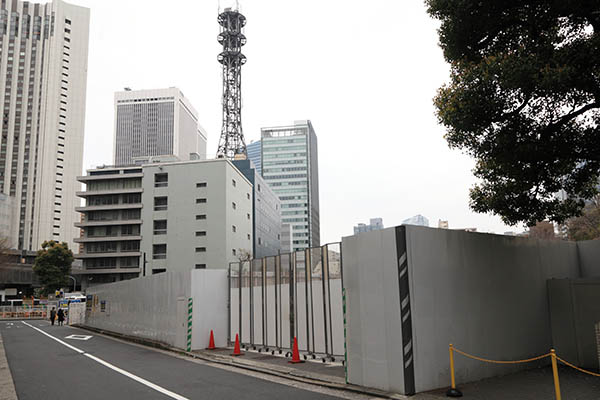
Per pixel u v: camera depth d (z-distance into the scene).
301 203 173.88
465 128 9.07
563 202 10.66
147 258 63.00
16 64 125.12
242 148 102.88
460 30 9.48
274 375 10.59
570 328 10.73
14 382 10.38
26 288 89.31
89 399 8.38
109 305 27.64
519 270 10.62
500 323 9.80
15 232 117.00
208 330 15.84
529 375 9.48
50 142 122.94
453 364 8.60
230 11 108.69
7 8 126.56
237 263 16.41
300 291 13.41
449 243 9.15
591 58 7.89
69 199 124.81
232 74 107.25
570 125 9.04
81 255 64.38
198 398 8.19
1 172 119.50
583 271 12.84
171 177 64.19
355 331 9.02
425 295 8.46
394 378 8.07
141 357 14.62
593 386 8.24
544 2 8.52
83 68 132.00
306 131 181.50
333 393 8.46
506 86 8.16
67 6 131.12
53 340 22.50
